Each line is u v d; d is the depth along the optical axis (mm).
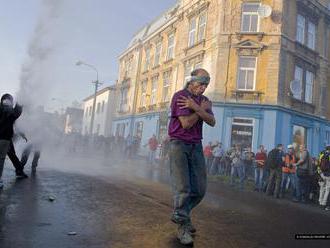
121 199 5621
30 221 3707
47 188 6070
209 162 16141
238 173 13078
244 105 18875
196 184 3529
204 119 3396
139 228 3807
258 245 3740
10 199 4777
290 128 19578
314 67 22000
